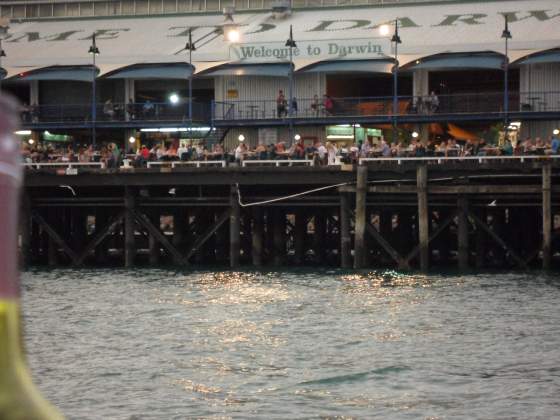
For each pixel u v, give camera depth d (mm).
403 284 52750
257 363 30641
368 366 29922
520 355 31531
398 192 59375
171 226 91000
